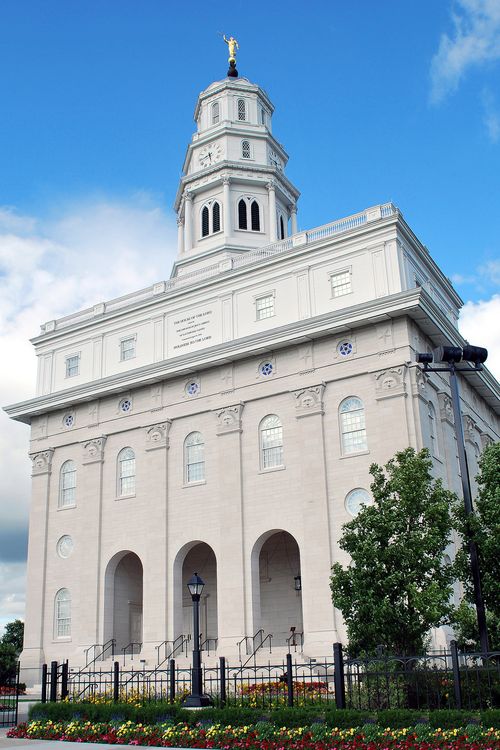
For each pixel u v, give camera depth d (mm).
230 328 48312
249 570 43094
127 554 51469
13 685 46250
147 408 50469
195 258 60750
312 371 43750
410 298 40219
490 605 27016
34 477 55156
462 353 28312
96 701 27406
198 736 21156
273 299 47094
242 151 63844
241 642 41844
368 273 43781
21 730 25375
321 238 45906
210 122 66688
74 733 23641
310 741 19375
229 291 49031
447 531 27109
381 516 26656
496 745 17031
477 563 25281
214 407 47219
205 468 46875
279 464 44031
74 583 50875
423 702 22984
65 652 49688
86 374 54906
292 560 46688
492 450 29641
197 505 46469
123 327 53938
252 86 67062
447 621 28188
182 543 46438
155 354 51500
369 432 41031
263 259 47906
